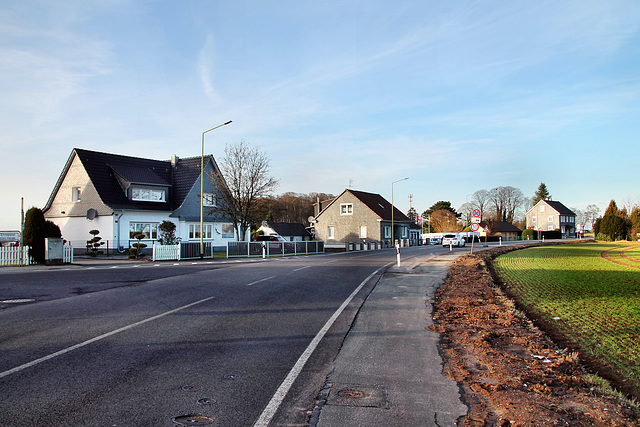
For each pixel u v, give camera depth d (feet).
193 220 136.26
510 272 66.33
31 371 18.37
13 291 42.29
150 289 43.96
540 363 20.51
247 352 21.68
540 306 36.37
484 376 18.44
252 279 53.21
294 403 15.31
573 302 38.32
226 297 38.96
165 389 16.48
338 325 28.22
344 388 16.85
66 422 13.52
